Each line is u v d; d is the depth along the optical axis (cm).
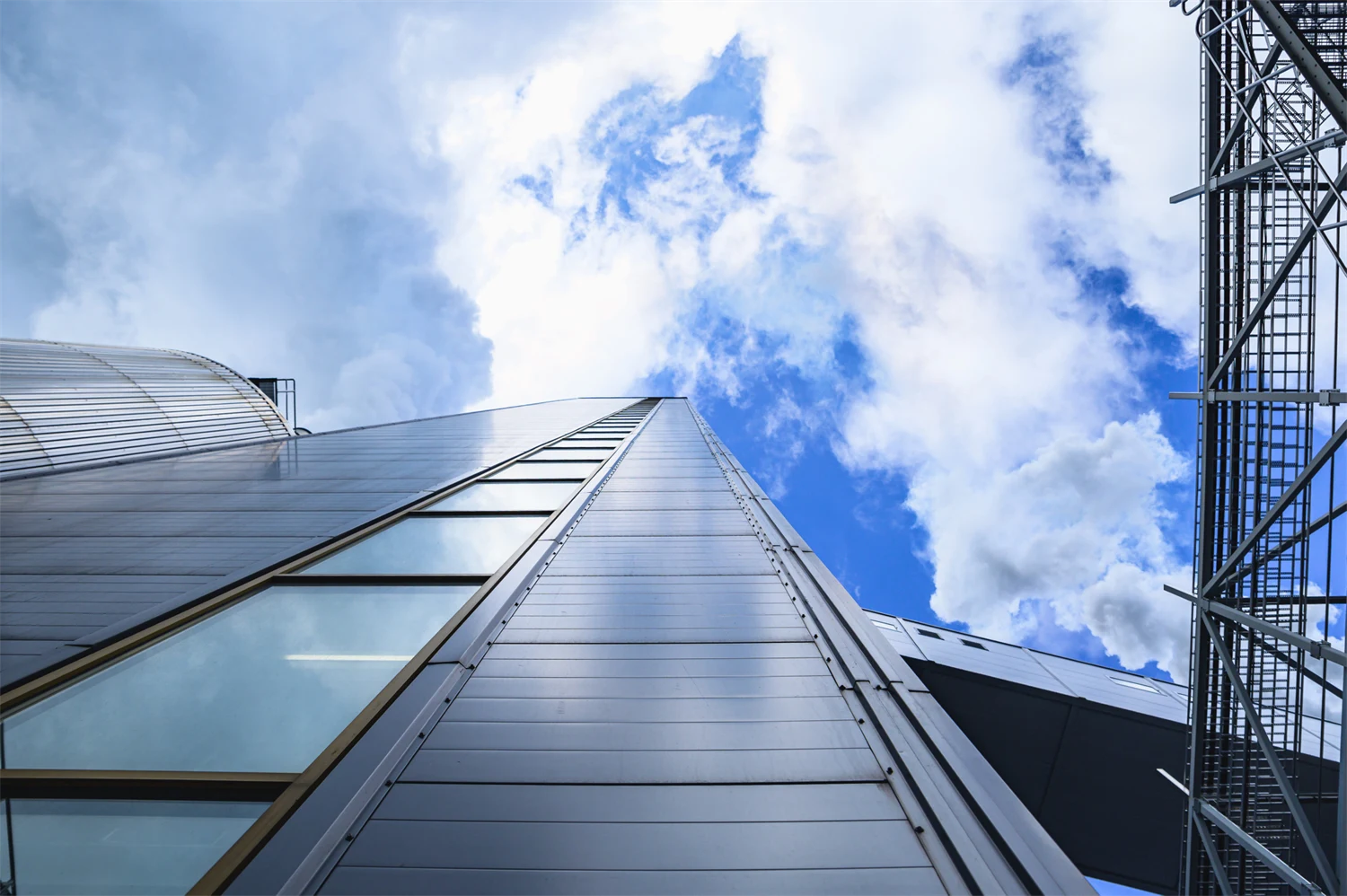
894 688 478
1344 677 633
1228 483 917
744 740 439
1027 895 318
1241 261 902
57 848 360
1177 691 1867
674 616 629
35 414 2381
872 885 334
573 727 449
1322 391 705
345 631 589
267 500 1130
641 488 1250
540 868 341
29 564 783
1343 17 779
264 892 323
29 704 471
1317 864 698
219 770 412
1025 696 1591
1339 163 712
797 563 784
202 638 574
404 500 1102
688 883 335
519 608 649
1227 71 893
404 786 394
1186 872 933
